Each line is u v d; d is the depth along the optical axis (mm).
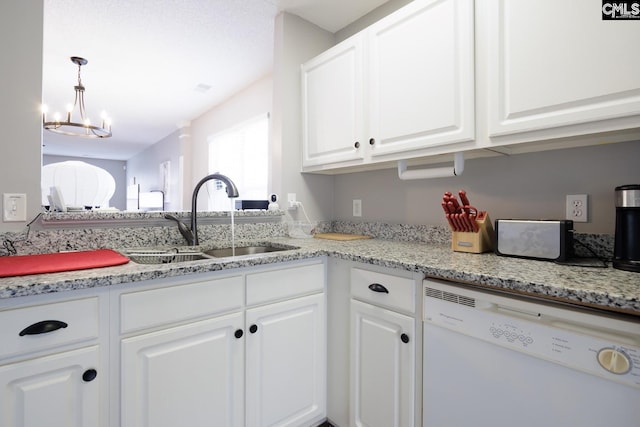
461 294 961
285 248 1662
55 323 840
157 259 1356
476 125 1220
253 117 3230
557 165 1274
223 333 1149
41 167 1261
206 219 1721
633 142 1102
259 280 1238
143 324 978
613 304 690
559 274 895
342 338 1398
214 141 4039
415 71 1404
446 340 1002
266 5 1952
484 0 1193
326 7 1971
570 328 756
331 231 2234
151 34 2303
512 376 848
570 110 996
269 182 3066
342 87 1752
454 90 1270
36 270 925
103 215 1385
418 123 1395
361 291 1304
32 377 817
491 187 1476
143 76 3049
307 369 1399
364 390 1283
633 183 1100
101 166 8266
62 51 2559
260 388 1245
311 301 1408
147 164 6730
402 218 1847
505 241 1214
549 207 1294
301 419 1379
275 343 1290
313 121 1942
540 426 795
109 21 2139
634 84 883
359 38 1659
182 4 1960
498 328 873
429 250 1409
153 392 997
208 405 1111
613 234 1128
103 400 919
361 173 2070
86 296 890
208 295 1107
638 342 671
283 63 1999
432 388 1039
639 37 879
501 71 1143
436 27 1327
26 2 1225
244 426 1200
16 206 1209
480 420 914
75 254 1214
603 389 703
